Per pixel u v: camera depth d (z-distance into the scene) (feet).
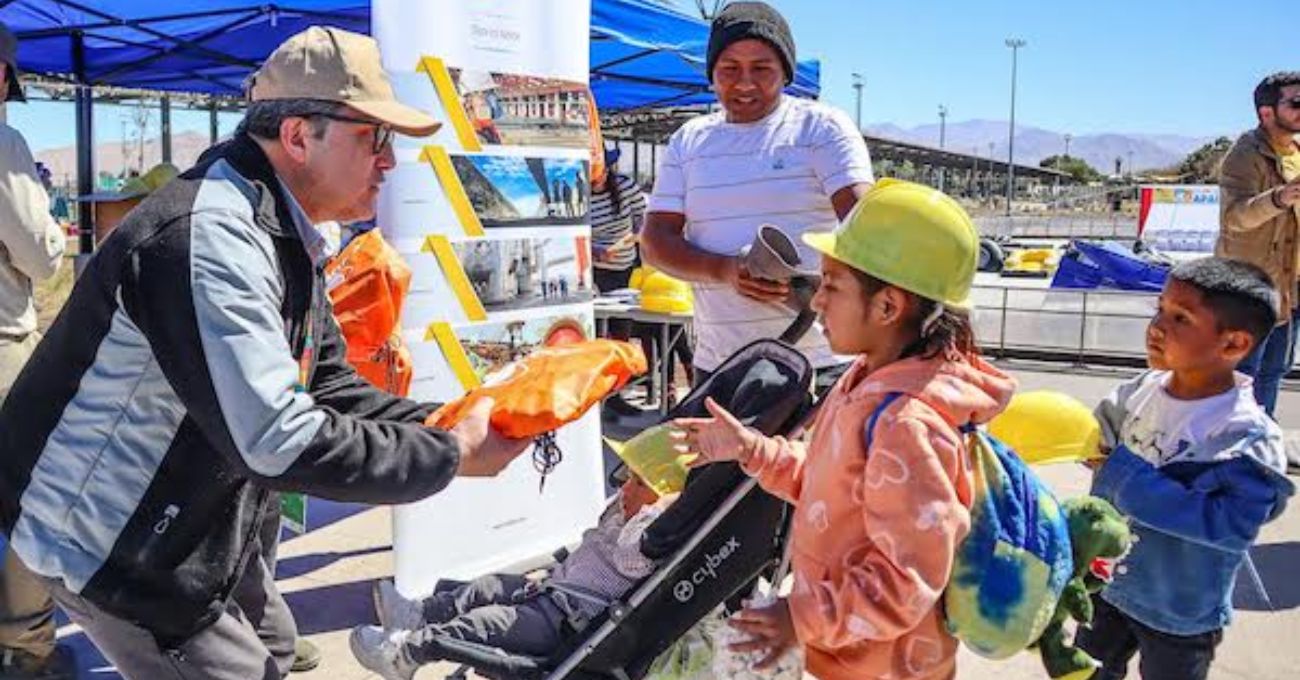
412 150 12.42
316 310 6.96
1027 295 33.83
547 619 8.18
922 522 5.82
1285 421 24.90
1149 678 8.45
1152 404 8.56
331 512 17.24
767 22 10.41
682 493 7.77
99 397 6.21
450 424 6.81
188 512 6.36
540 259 13.89
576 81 14.29
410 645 7.96
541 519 14.28
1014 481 6.35
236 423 5.76
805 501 6.66
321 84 6.26
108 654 6.81
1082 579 6.81
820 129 10.36
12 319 11.16
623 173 27.07
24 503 6.48
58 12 21.47
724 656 7.01
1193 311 8.11
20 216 10.84
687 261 10.64
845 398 6.55
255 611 8.37
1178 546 8.06
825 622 6.11
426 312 12.66
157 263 5.77
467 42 12.85
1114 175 323.78
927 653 6.42
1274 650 12.16
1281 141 15.47
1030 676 11.59
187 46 22.22
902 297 6.22
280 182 6.39
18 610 10.57
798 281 8.38
